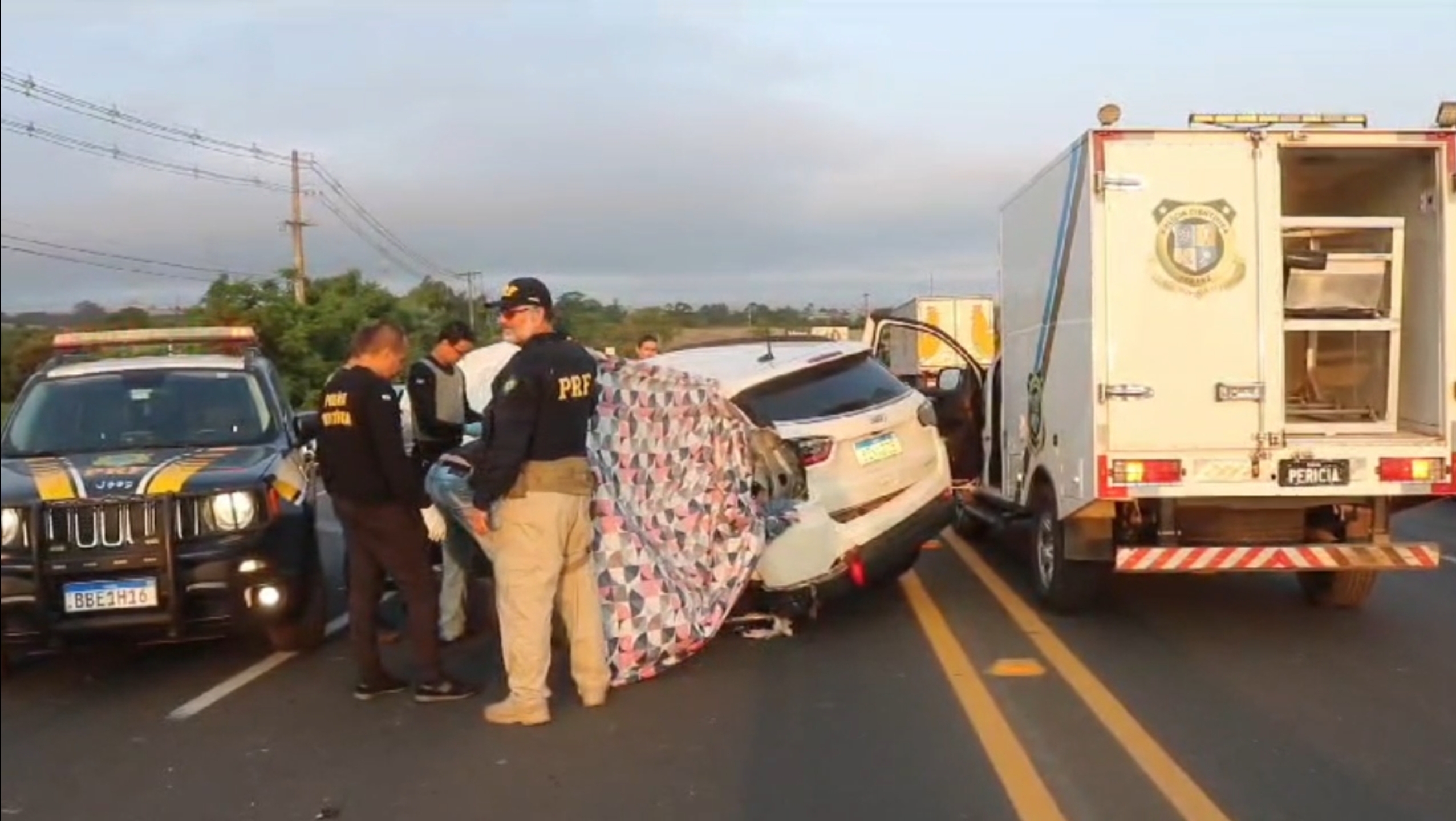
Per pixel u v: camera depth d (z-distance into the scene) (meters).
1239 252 8.26
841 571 8.95
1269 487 8.27
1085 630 9.07
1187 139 8.25
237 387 9.78
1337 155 8.62
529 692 7.05
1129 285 8.27
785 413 9.19
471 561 9.19
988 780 5.98
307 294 41.00
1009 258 10.85
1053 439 9.33
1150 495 8.27
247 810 5.89
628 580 7.87
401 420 7.67
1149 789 5.79
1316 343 9.59
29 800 6.11
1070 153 8.77
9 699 8.02
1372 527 8.65
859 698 7.45
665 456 8.40
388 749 6.75
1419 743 6.36
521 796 5.94
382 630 9.62
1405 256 8.67
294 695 7.89
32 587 7.71
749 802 5.77
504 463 6.81
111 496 7.84
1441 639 8.62
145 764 6.62
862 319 14.86
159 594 7.83
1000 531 12.81
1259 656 8.24
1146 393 8.28
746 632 9.05
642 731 6.91
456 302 49.09
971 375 12.37
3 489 7.93
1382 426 8.62
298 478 8.81
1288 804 5.57
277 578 8.21
